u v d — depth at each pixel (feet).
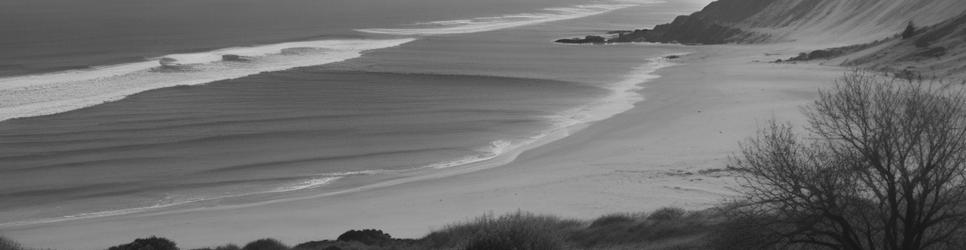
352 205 170.40
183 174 201.98
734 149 197.88
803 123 215.31
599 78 341.82
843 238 71.61
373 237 130.21
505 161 208.95
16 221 169.37
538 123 254.47
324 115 268.00
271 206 173.17
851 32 429.38
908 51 307.58
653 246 103.55
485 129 246.27
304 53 434.30
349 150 223.30
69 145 230.48
